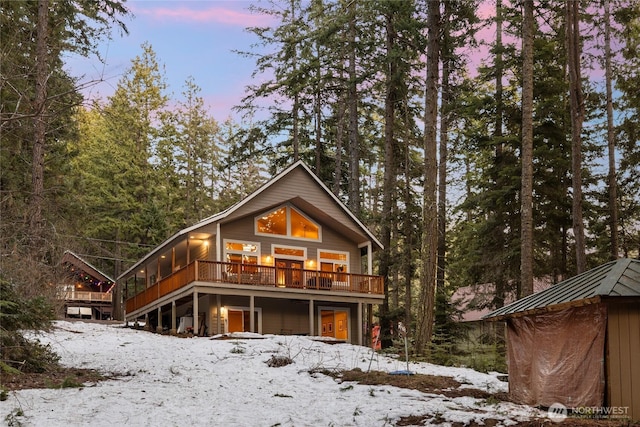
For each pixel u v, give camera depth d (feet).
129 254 136.36
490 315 36.45
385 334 89.71
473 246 88.02
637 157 84.12
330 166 124.67
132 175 138.51
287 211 88.79
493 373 48.93
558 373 30.40
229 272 79.61
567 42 63.98
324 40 95.30
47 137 71.87
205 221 80.43
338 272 85.76
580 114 63.21
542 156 79.20
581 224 61.98
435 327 78.84
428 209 57.41
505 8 81.00
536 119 80.94
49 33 56.59
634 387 27.76
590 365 28.99
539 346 32.01
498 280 83.66
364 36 101.81
